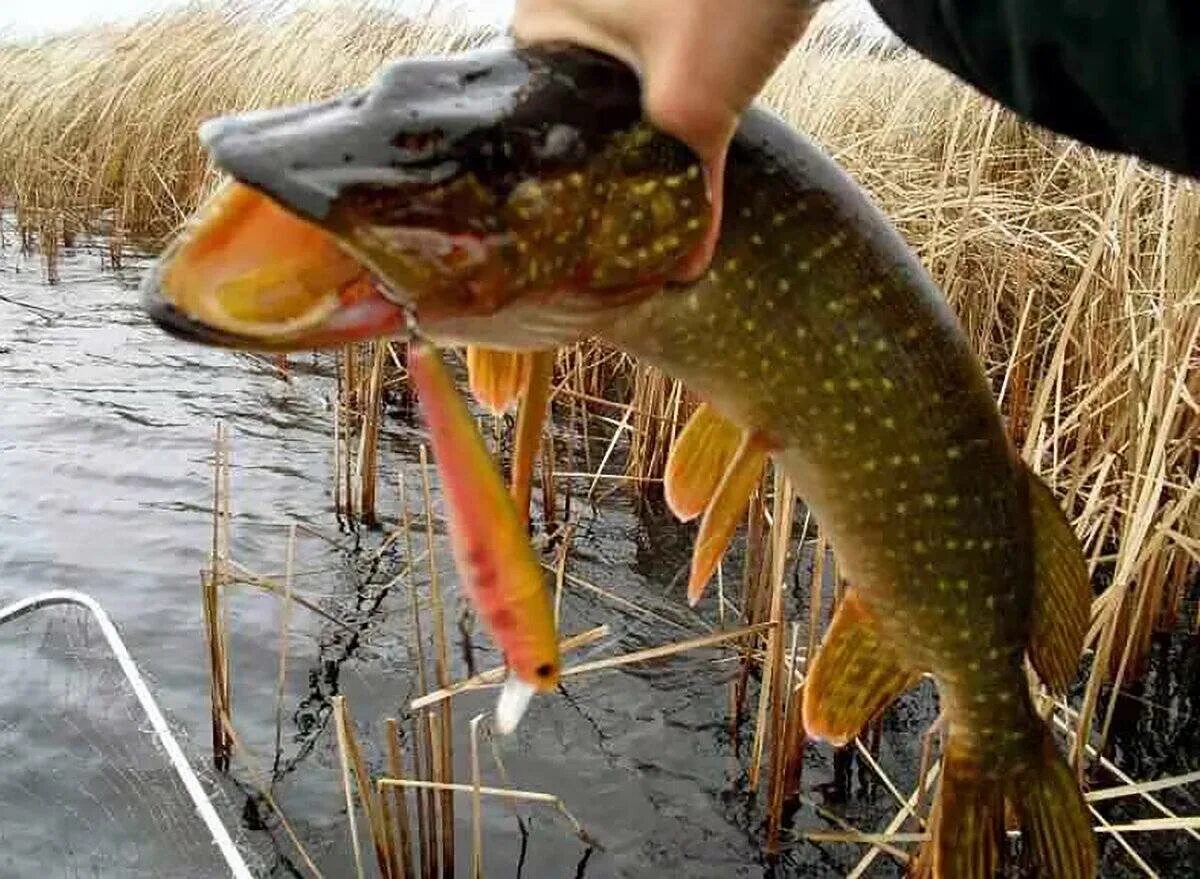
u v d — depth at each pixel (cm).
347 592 132
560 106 36
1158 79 27
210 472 166
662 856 93
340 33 252
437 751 88
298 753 104
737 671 118
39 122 308
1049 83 29
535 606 30
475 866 86
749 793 100
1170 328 99
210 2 306
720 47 35
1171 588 119
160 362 214
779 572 93
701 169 38
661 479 155
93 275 276
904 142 170
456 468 30
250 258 32
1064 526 53
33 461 166
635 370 160
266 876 89
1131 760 105
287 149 32
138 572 134
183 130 288
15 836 90
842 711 55
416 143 34
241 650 119
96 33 330
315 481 163
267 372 211
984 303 148
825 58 174
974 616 52
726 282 43
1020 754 56
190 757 101
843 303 45
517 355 43
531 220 36
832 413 46
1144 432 98
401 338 34
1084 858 57
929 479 48
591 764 104
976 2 30
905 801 91
